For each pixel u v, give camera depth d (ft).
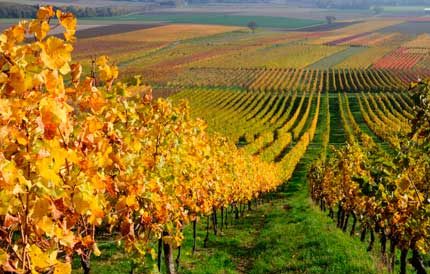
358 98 305.73
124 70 399.44
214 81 377.30
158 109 35.58
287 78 400.88
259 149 196.85
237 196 99.45
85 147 17.46
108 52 466.70
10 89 13.74
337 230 74.33
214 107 278.46
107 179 18.93
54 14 15.33
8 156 13.93
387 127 213.46
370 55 532.73
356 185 62.34
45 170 13.65
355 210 69.46
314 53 552.00
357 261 52.16
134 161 29.01
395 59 498.28
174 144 36.06
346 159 71.00
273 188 151.33
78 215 16.55
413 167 36.40
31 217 14.51
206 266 64.64
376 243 70.95
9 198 13.64
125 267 60.03
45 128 13.66
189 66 441.27
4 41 13.92
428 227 37.29
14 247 15.07
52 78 13.85
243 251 74.02
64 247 17.72
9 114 13.05
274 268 56.59
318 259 54.90
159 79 368.68
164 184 32.48
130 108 26.43
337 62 491.31
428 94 26.61
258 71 433.07
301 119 273.54
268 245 70.95
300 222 86.48
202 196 56.13
